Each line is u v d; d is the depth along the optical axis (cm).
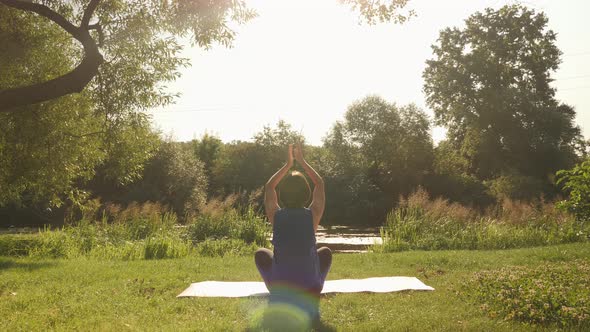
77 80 902
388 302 581
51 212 2748
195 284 720
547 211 1688
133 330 471
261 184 4609
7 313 550
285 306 481
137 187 3375
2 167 1459
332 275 812
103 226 1633
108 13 1307
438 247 1481
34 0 1305
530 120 4553
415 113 4991
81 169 1644
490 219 1686
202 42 1158
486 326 462
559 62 4675
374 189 4616
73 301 613
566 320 465
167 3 1212
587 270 732
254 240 1550
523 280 612
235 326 481
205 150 5097
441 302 579
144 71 1391
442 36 4888
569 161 4356
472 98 4734
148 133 1582
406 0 1129
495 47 4650
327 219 4497
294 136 4784
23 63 1382
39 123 1406
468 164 5044
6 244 1463
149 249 1355
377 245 1560
